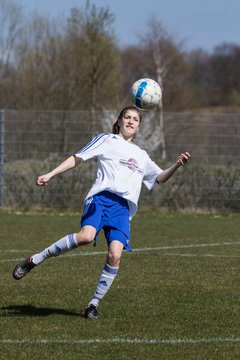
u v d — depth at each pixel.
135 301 23.19
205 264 31.91
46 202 57.94
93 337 18.38
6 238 41.00
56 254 20.62
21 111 57.88
